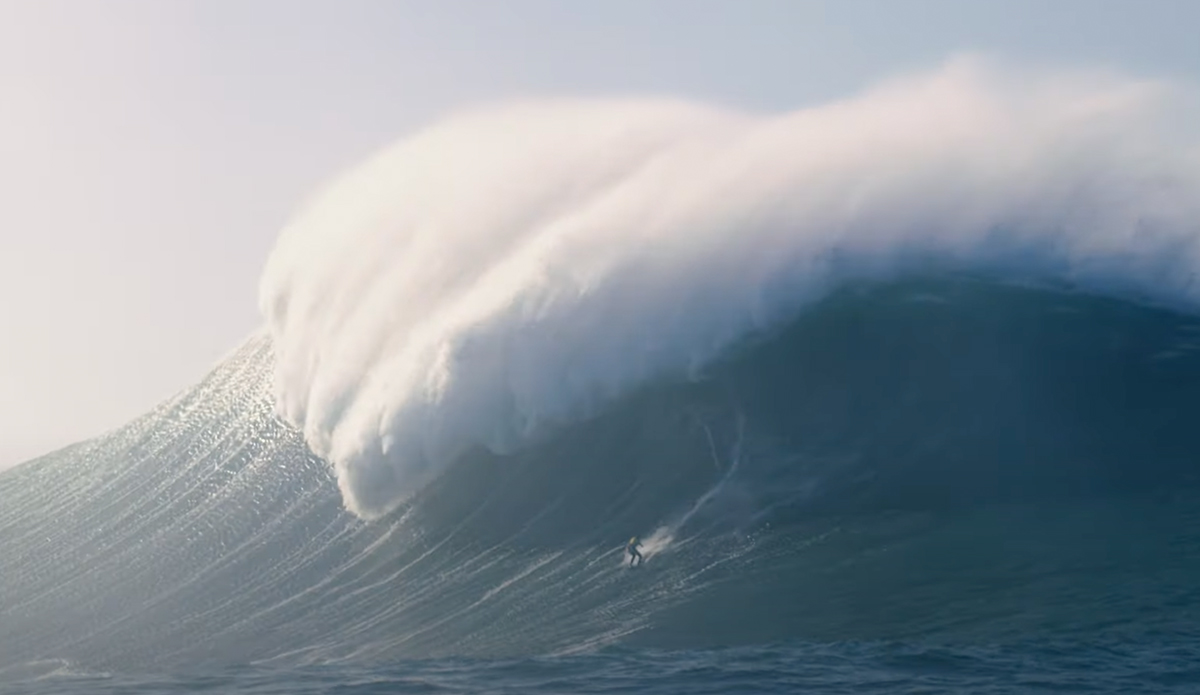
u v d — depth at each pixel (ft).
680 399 133.59
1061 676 79.87
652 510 122.83
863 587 101.55
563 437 133.49
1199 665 80.89
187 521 134.51
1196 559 101.14
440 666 92.12
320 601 112.88
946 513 114.73
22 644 108.27
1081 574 99.91
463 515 128.57
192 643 104.88
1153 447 122.21
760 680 82.43
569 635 98.63
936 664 83.97
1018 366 132.26
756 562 109.40
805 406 131.75
